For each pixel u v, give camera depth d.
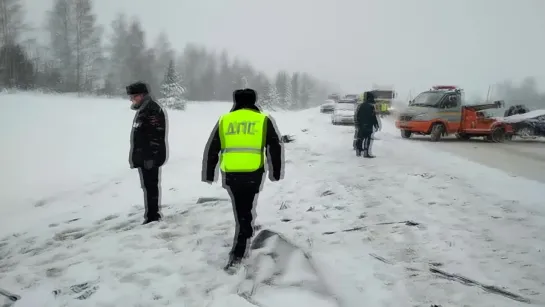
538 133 18.72
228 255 4.83
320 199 7.27
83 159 14.05
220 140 4.52
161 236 5.57
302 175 9.33
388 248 4.99
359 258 4.70
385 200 7.09
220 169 4.48
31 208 9.18
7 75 43.47
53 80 51.06
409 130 17.55
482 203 6.85
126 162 13.80
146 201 6.35
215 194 8.70
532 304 3.72
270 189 8.14
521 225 5.76
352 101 29.42
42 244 6.25
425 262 4.59
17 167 12.60
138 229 5.91
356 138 11.98
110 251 5.07
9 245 6.54
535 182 8.55
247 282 4.08
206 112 36.00
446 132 17.20
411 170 9.74
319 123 25.14
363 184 8.28
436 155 12.40
